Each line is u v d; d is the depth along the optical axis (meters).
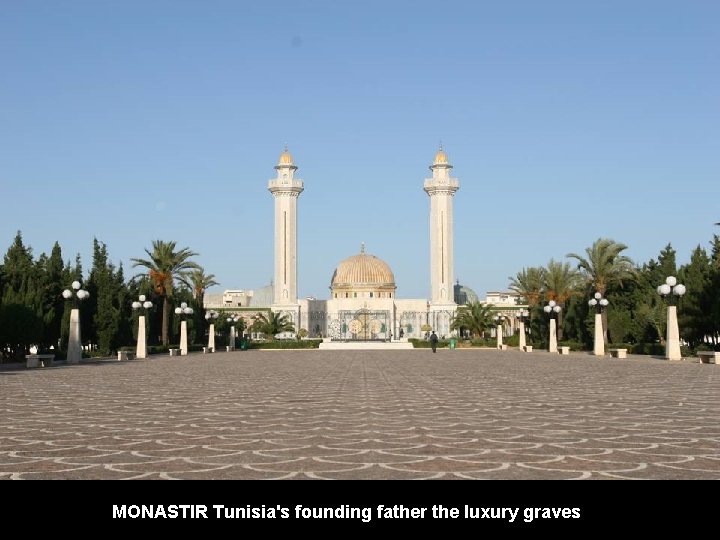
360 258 132.25
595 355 57.16
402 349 85.06
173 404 19.81
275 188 118.50
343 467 10.66
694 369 36.72
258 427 14.91
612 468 10.51
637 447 12.23
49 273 57.31
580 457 11.34
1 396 22.53
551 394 22.41
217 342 90.69
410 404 19.45
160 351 65.38
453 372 35.19
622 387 25.09
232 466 10.79
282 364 45.47
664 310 55.25
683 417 16.31
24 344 49.59
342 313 118.31
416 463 10.92
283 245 118.12
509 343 86.56
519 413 17.19
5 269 55.22
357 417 16.52
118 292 62.03
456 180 117.62
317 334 125.12
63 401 20.84
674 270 60.59
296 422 15.67
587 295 65.00
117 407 19.08
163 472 10.39
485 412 17.42
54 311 56.38
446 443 12.71
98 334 59.31
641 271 64.00
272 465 10.84
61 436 13.80
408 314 125.56
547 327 76.06
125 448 12.40
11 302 49.72
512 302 144.25
